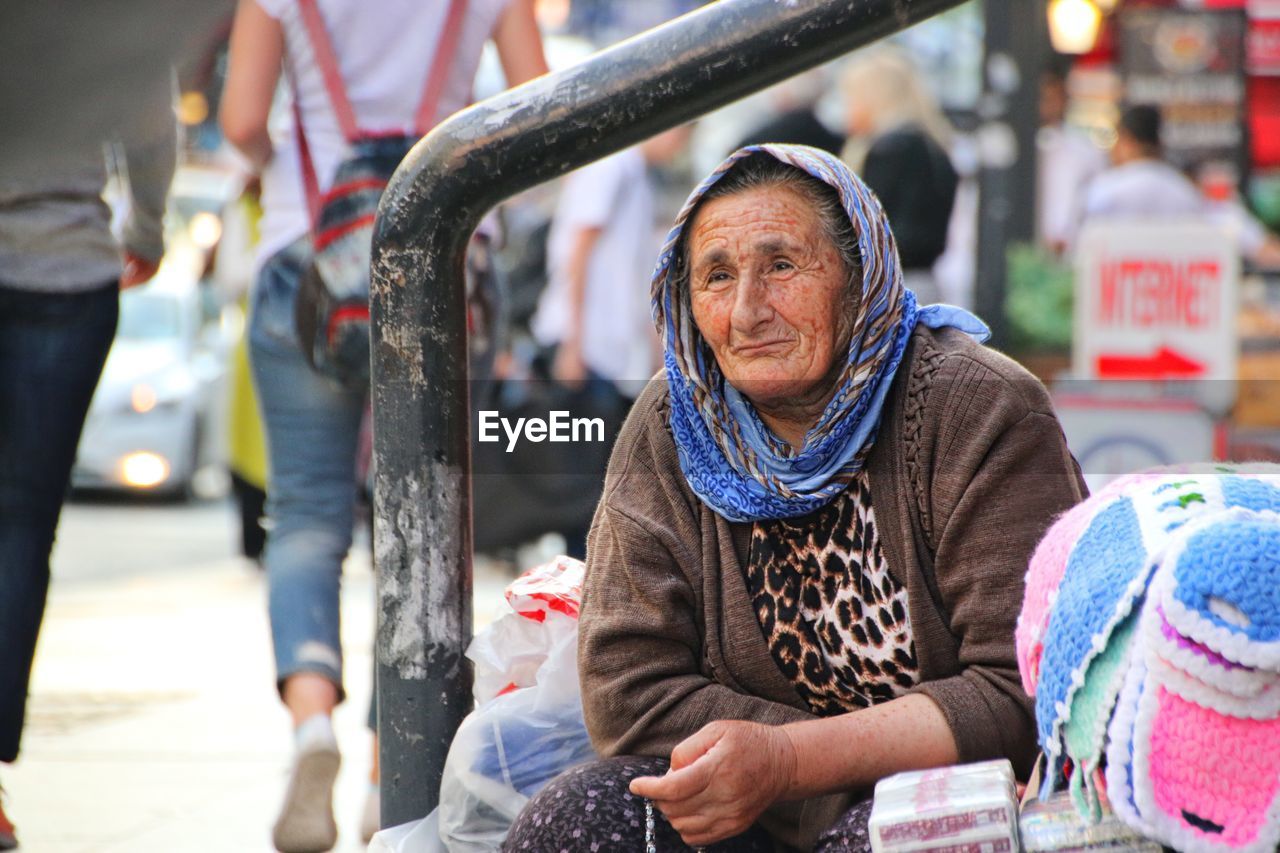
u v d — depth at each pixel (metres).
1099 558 5.83
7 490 10.88
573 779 6.93
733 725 6.53
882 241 6.93
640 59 6.63
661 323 7.27
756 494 7.02
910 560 6.91
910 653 6.98
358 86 11.98
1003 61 28.83
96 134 3.48
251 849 11.34
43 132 3.41
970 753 6.64
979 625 6.75
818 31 6.46
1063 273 27.64
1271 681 5.36
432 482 7.14
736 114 41.66
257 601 26.02
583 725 7.69
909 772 6.30
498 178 6.87
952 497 6.82
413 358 7.05
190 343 45.97
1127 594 5.57
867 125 23.42
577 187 24.28
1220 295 20.48
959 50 39.59
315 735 11.13
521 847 6.81
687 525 7.30
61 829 11.83
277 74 12.14
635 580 7.21
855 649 7.05
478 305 11.66
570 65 6.80
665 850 6.74
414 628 7.25
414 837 7.37
